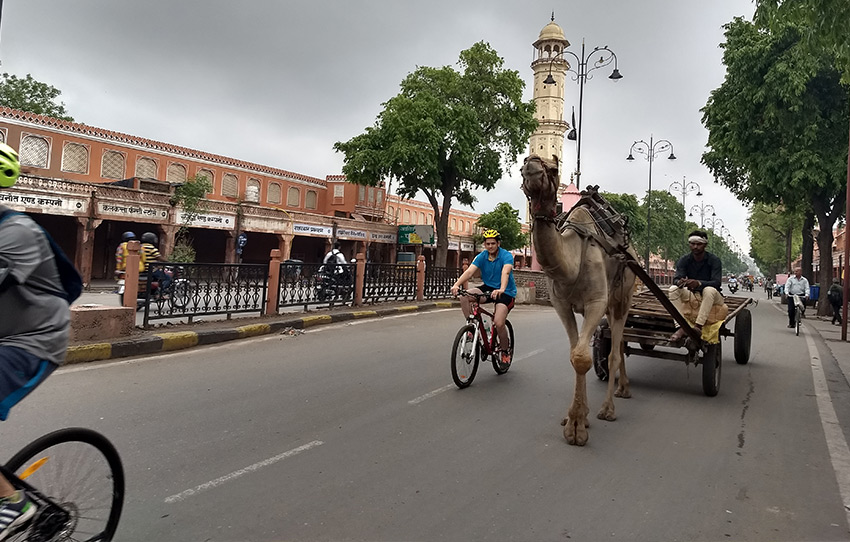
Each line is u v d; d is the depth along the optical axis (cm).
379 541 304
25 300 238
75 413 502
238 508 336
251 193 3231
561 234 475
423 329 1167
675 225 6819
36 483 245
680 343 638
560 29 5944
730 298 970
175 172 2792
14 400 231
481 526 326
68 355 694
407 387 650
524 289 2039
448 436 485
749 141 2028
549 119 5878
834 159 1861
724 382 760
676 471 425
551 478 401
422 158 2888
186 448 430
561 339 1077
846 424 570
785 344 1199
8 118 2152
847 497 386
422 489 373
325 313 1269
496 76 3309
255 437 462
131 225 2592
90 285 2073
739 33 2081
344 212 3778
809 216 2766
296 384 645
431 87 3297
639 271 562
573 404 481
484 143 3306
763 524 342
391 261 3950
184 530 308
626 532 325
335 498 355
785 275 3994
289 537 305
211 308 1005
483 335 693
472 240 4859
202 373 684
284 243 2967
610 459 445
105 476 278
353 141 3134
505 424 527
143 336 817
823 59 1791
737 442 501
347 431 486
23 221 234
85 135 2386
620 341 577
